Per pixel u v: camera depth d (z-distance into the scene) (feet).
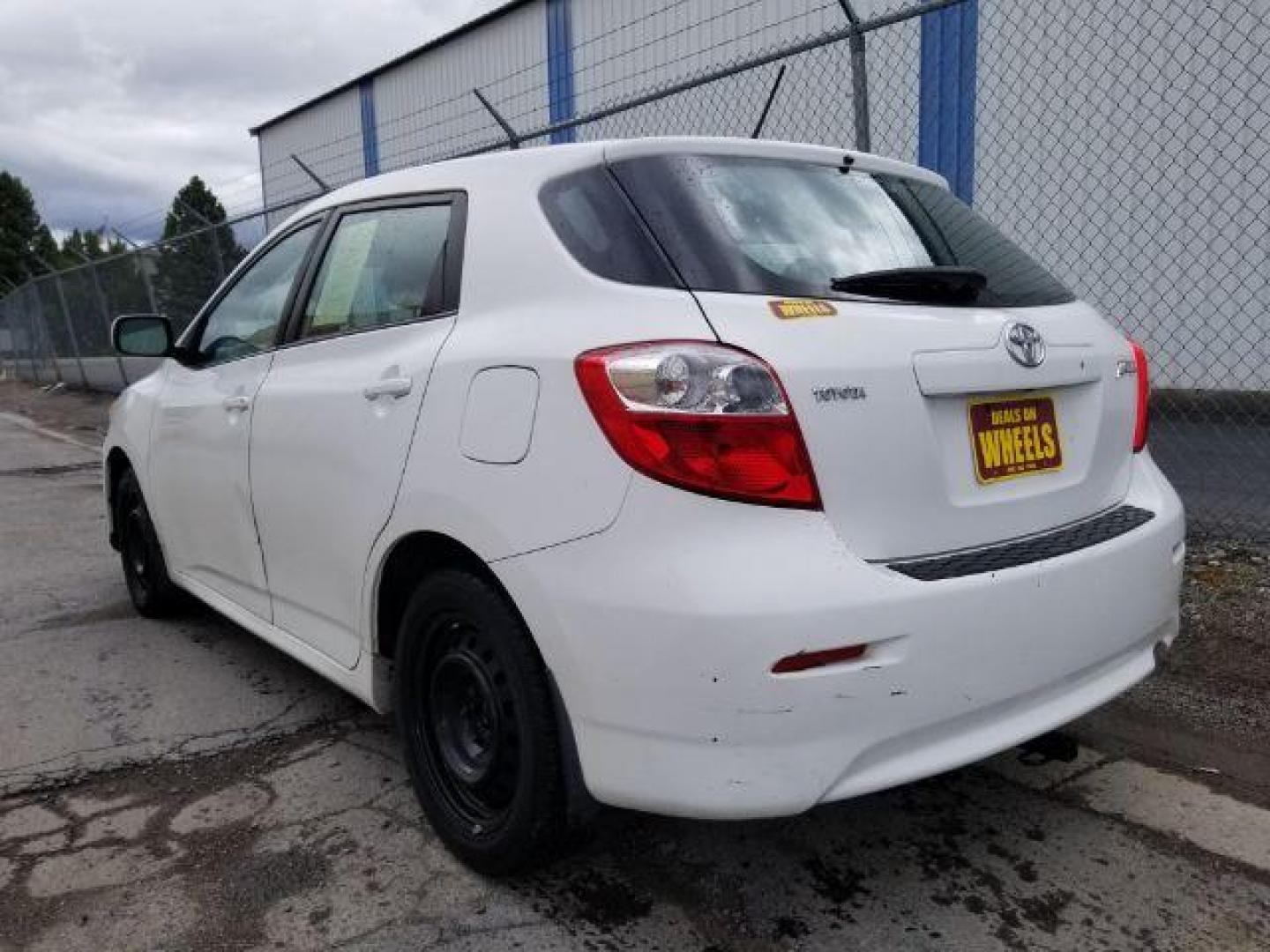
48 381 65.62
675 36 38.96
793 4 33.17
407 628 8.52
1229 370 26.37
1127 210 27.50
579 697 6.88
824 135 31.68
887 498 6.84
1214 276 26.30
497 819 7.98
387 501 8.41
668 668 6.38
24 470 31.71
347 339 9.68
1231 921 7.54
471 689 8.22
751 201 7.95
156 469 13.41
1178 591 8.70
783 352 6.61
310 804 9.48
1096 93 27.55
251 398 10.82
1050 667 7.30
